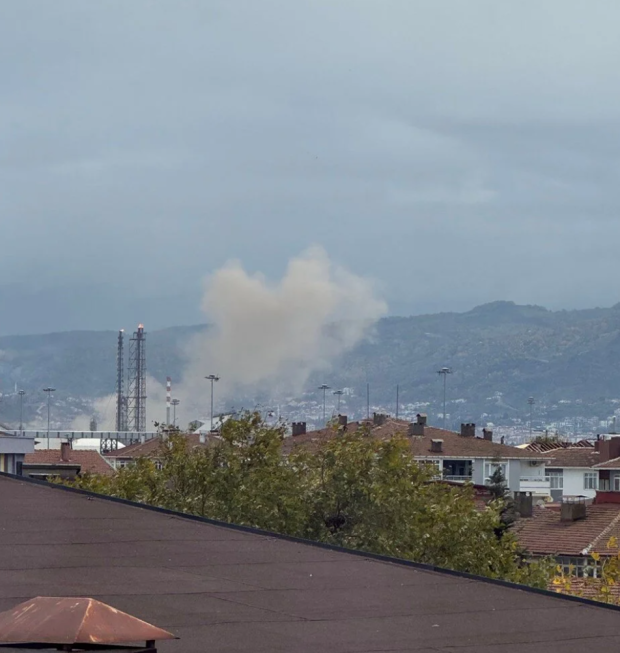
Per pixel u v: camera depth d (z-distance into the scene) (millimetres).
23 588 13125
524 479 122750
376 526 43125
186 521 18812
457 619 12523
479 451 119875
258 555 16094
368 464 43969
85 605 7633
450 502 43438
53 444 145000
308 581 14367
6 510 19156
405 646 11047
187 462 45812
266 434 46000
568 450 137250
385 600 13398
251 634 11227
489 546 42406
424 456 115000
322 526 44125
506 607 13352
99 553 15680
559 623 12578
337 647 10836
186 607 12430
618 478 117500
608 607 13711
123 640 7535
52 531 17328
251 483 44750
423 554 42125
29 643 7398
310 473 44719
